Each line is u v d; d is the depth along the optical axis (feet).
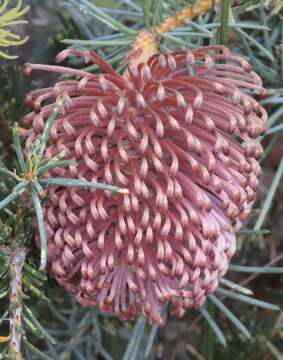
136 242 0.68
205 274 0.72
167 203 0.69
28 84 1.10
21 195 0.74
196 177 0.72
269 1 0.98
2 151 1.03
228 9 0.89
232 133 0.72
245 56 1.09
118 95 0.72
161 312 0.95
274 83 1.08
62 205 0.70
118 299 0.74
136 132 0.69
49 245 0.72
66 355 1.13
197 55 0.76
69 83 0.74
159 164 0.68
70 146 0.72
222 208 0.73
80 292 0.74
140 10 1.03
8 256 0.75
